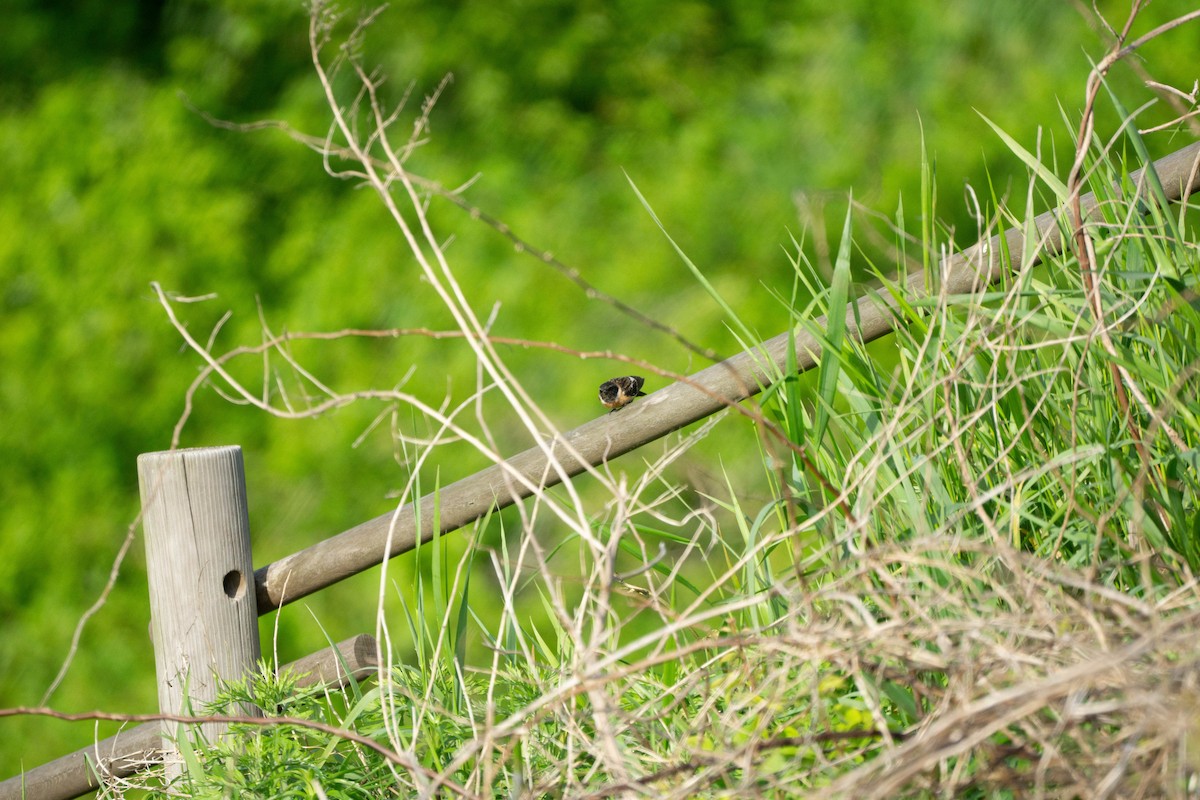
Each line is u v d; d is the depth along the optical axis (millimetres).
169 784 2018
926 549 1539
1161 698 1229
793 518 1664
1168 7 6898
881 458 1676
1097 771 1353
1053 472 1856
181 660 2348
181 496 2338
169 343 6723
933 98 6977
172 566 2342
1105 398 1927
